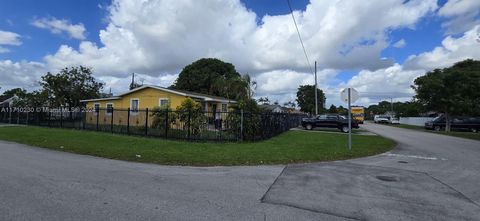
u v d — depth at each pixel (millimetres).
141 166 8586
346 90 13336
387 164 9703
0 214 4332
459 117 31391
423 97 30906
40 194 5383
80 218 4246
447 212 4996
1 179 6453
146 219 4289
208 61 52500
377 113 115562
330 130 28172
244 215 4590
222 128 14617
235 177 7340
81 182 6375
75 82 34156
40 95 30547
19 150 11047
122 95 27219
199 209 4812
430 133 26266
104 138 14242
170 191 5867
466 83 28781
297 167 8852
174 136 14805
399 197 5809
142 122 18438
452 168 9141
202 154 10484
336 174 7895
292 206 5098
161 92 25594
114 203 4984
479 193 6270
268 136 16734
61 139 13938
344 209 5000
